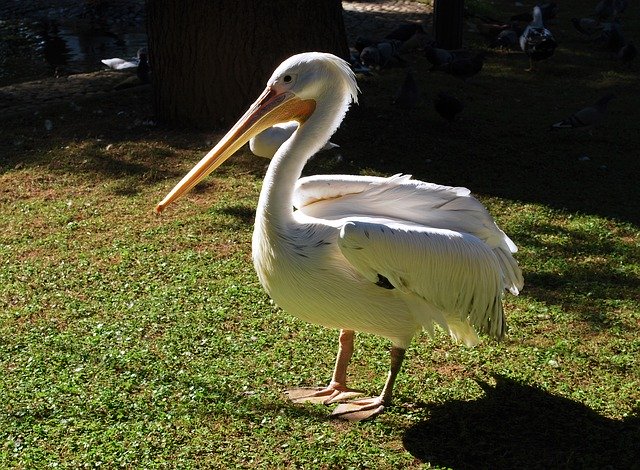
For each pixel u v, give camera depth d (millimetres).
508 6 20422
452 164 9797
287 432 4969
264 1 10258
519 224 8180
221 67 10539
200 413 5125
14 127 10992
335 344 6016
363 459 4707
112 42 16859
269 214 4875
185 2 10312
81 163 9734
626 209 8578
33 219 8320
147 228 8070
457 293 4906
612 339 6043
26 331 6137
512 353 5875
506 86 13461
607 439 4875
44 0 20781
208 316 6332
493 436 4938
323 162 9672
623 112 12070
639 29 17891
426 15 19172
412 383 5508
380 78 13586
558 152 10328
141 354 5773
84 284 6918
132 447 4785
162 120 11070
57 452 4742
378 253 4574
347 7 19938
